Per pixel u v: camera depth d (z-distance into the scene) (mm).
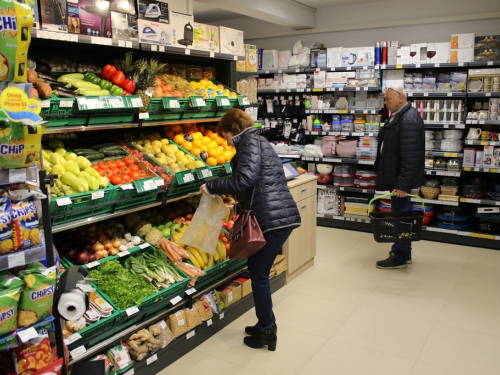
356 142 6203
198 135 3668
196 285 3168
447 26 6145
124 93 2926
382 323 3459
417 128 4203
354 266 4703
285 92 6863
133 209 2875
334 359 2975
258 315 3066
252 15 5984
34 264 1646
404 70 5926
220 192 2939
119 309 2570
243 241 2799
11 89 1486
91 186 2586
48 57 3004
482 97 5641
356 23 6754
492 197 5312
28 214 1559
